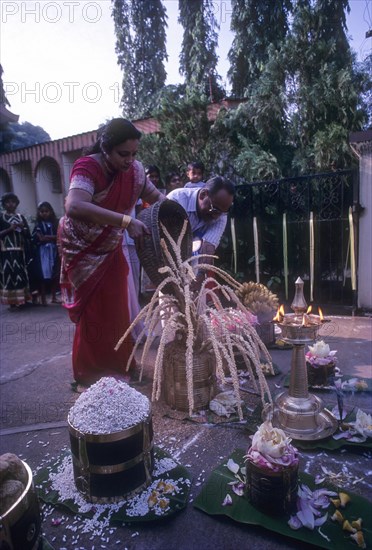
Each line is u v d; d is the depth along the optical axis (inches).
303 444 77.0
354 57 224.1
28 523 48.8
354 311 177.9
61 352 146.1
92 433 61.6
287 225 204.2
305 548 55.2
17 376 124.4
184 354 89.7
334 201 193.8
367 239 172.6
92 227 97.0
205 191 118.0
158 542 57.6
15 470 51.4
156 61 460.4
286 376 110.6
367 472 69.6
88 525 60.8
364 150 166.4
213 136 249.8
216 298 90.7
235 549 55.9
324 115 221.0
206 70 338.0
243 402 94.2
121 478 63.7
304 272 206.1
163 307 89.3
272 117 232.4
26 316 210.5
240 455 73.6
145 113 412.5
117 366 108.5
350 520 58.0
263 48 285.9
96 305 102.9
